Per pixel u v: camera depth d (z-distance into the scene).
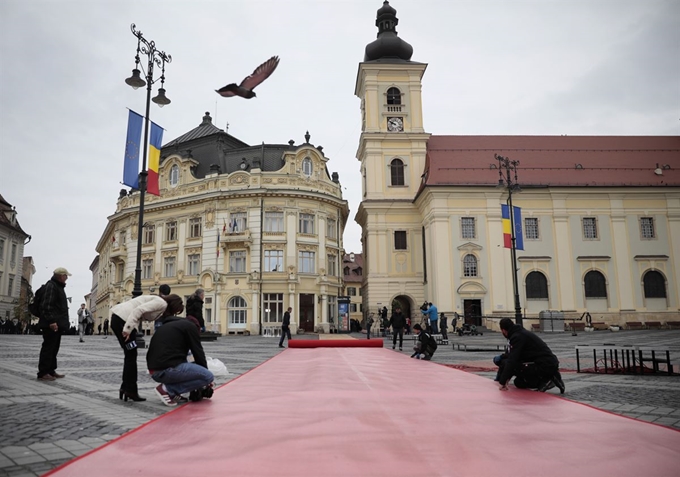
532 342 8.29
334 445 4.63
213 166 47.22
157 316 7.40
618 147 47.88
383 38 48.75
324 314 45.94
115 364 12.95
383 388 8.55
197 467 3.97
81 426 5.58
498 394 7.84
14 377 9.77
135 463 4.10
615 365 12.43
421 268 45.53
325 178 49.22
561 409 6.52
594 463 4.11
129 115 18.19
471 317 41.03
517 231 28.97
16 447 4.71
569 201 44.09
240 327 43.94
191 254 46.91
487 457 4.25
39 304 9.54
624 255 43.56
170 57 21.91
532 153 46.84
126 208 52.31
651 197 44.50
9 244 54.19
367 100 47.62
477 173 44.12
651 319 42.84
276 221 45.66
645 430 5.32
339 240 49.66
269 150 48.28
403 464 4.04
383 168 46.94
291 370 11.72
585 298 42.81
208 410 6.41
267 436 4.98
